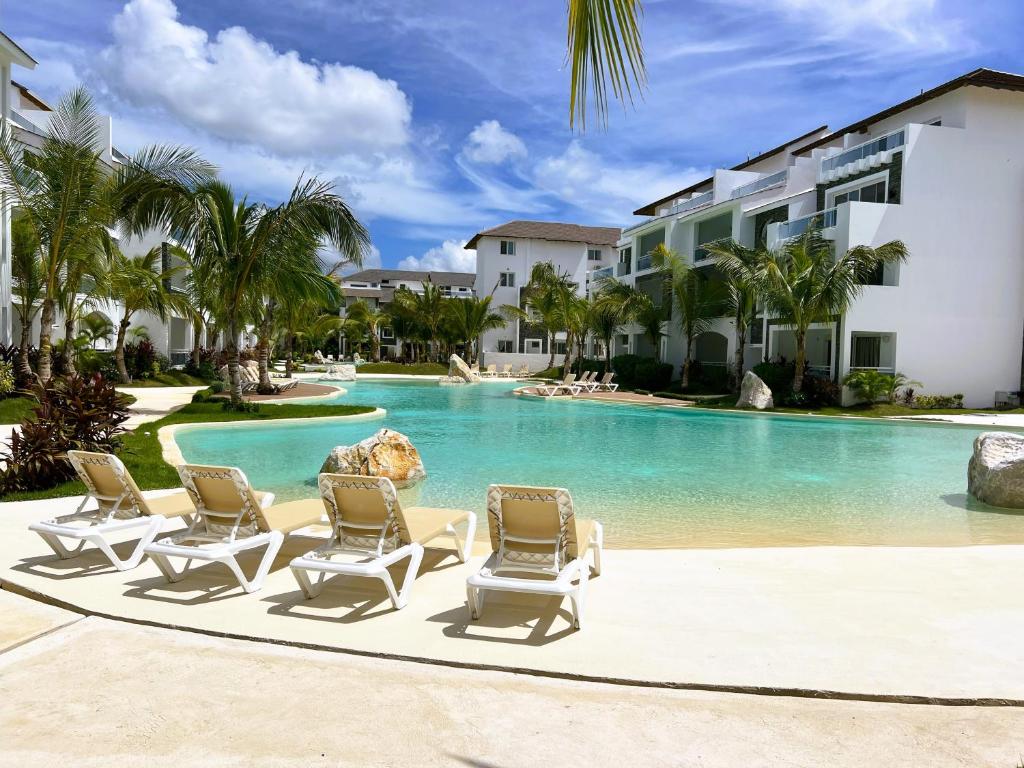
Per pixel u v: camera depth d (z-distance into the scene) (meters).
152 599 4.46
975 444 9.41
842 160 27.64
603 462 11.74
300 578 4.41
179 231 16.97
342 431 15.61
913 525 7.55
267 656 3.67
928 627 4.09
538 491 4.13
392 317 59.38
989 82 24.06
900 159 24.30
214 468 4.70
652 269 37.53
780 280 23.55
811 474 10.85
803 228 26.50
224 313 19.59
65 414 8.70
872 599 4.64
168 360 33.31
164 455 10.70
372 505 4.51
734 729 2.95
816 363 28.44
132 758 2.67
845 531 7.26
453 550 5.53
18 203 16.12
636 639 3.90
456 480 9.82
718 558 5.75
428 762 2.68
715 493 9.23
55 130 14.97
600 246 59.75
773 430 17.78
